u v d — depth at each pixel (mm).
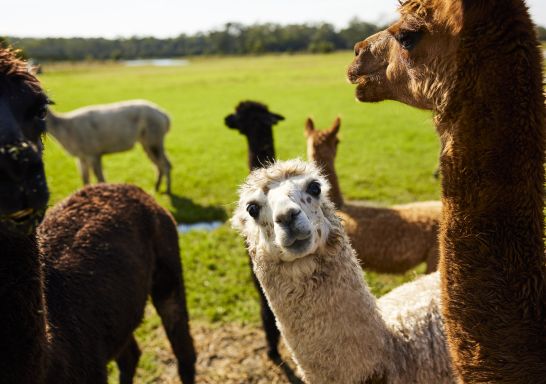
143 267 3875
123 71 65125
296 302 2730
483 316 1951
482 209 1909
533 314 1899
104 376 3266
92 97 32000
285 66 61719
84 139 10984
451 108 1942
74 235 3566
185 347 4410
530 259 1897
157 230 4211
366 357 2746
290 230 2498
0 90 2182
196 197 10664
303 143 16078
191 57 126438
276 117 5605
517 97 1791
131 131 11352
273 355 4895
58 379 2766
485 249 1925
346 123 19562
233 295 6109
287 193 2617
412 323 3105
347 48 113562
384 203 9555
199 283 6461
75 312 3156
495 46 1773
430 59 2039
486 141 1850
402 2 2332
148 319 5656
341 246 2734
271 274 2791
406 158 13062
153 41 139750
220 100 30328
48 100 2488
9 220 1998
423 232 5031
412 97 2385
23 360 2291
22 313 2268
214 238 7934
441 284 2152
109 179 12602
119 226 3814
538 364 1884
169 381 4691
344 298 2703
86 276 3371
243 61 87562
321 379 2801
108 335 3398
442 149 2080
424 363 2984
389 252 5180
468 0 1782
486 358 1969
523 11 1763
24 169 1932
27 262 2277
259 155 5559
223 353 5047
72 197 3984
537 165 1866
